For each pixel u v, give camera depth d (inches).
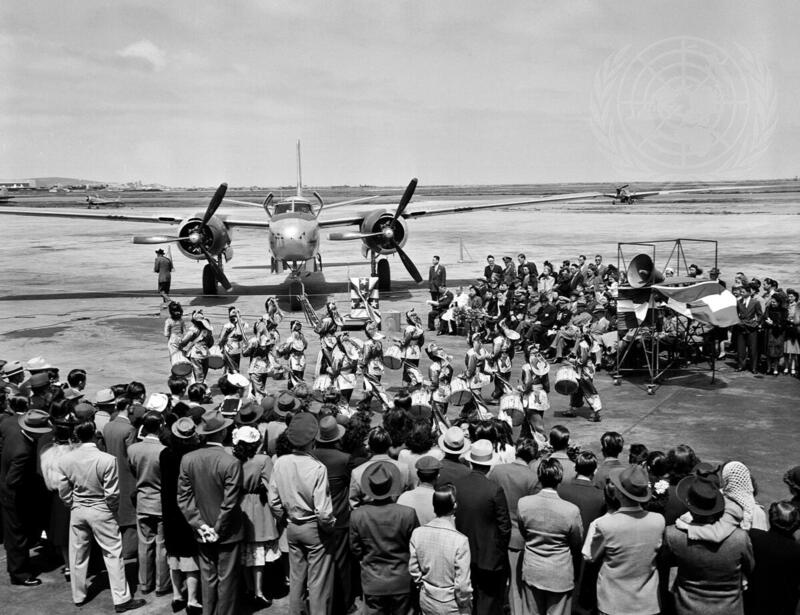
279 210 1033.5
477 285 906.1
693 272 689.0
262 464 281.4
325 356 500.4
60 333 846.5
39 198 6761.8
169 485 263.7
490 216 3427.7
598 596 223.8
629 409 539.8
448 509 218.7
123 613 278.2
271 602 286.4
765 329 622.8
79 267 1569.9
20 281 1333.7
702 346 694.5
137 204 4916.3
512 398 438.0
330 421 276.5
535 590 239.3
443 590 217.3
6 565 320.8
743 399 559.5
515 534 259.8
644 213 3088.1
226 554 256.1
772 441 458.9
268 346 558.9
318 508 244.4
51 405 305.0
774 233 1881.2
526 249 1701.5
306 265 1058.7
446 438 267.1
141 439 291.6
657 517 219.9
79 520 274.8
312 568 254.8
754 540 215.5
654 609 218.8
